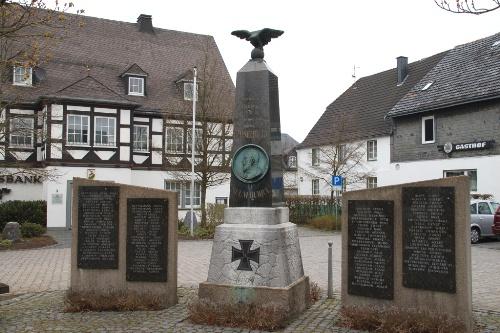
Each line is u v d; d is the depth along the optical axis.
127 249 7.88
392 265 6.80
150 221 7.82
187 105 24.33
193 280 10.55
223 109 22.55
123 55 30.83
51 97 24.34
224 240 7.39
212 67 24.09
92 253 7.98
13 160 25.55
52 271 11.84
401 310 6.39
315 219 26.47
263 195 7.51
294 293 7.21
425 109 25.64
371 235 6.97
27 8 9.15
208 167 21.83
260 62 7.77
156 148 28.02
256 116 7.63
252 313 6.74
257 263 7.17
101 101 25.41
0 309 7.66
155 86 29.81
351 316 6.63
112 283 7.93
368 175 29.91
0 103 15.52
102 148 25.59
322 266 12.84
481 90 22.92
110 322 6.82
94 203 8.02
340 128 31.88
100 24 31.83
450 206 6.30
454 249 6.26
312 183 37.06
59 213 24.55
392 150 28.62
